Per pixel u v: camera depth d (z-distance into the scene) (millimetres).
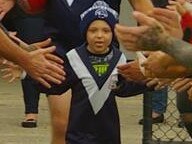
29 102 8625
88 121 4734
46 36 4957
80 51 4719
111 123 4742
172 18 2643
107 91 4691
